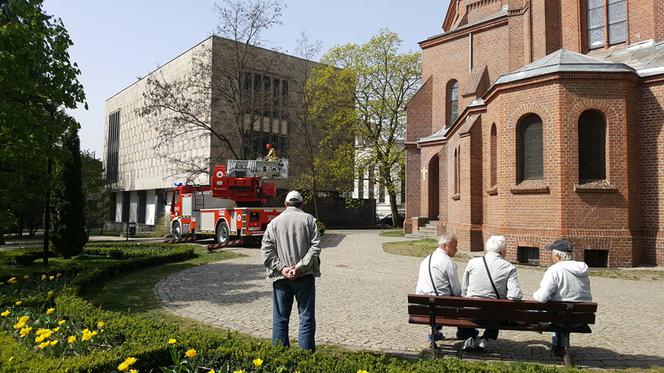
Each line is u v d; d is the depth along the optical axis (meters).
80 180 15.17
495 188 14.67
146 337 4.50
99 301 8.00
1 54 7.61
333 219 40.81
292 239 4.89
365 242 20.62
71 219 14.75
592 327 6.55
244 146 28.89
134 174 49.72
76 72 9.33
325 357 4.09
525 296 8.73
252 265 12.90
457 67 24.47
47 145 8.94
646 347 5.62
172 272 11.57
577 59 13.28
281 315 4.86
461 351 5.42
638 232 12.81
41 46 8.63
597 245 12.38
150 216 47.47
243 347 4.29
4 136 8.38
